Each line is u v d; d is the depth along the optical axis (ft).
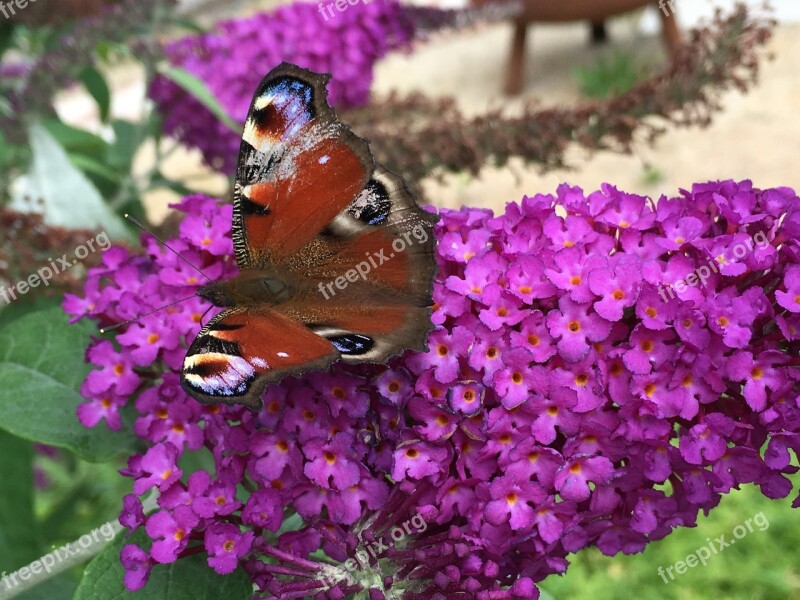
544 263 0.37
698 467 0.37
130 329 0.41
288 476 0.37
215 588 0.38
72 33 0.67
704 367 0.35
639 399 0.35
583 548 0.39
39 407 0.44
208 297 0.38
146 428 0.40
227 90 0.74
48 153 0.63
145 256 0.46
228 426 0.39
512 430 0.35
